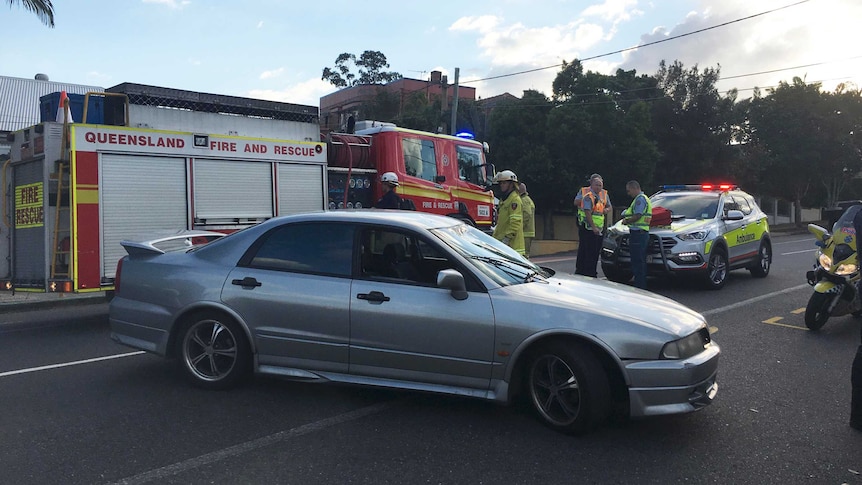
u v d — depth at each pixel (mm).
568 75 26781
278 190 9805
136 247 5570
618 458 3979
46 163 7676
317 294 4816
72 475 3703
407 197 11648
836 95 35250
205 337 5234
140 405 4902
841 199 45438
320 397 5090
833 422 4621
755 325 7887
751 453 4074
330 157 11102
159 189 8336
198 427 4445
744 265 11617
